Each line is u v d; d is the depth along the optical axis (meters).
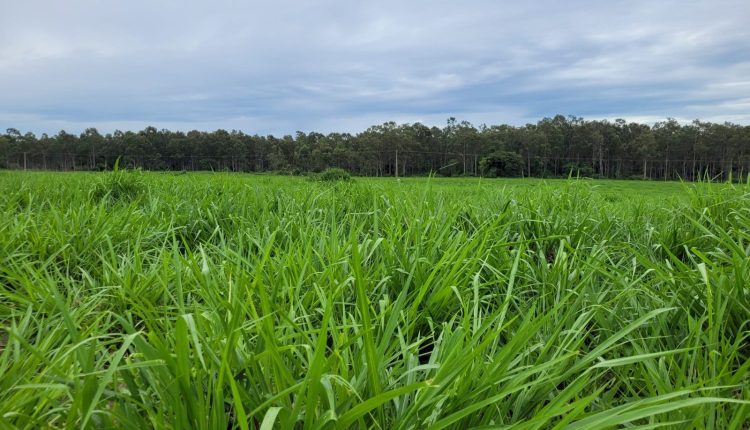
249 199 5.04
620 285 2.42
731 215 3.30
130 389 1.34
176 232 4.06
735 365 1.93
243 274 1.90
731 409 1.55
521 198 4.39
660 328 2.03
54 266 2.88
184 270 2.64
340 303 2.12
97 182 6.29
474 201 4.54
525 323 1.64
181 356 1.20
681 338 2.01
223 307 1.86
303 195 5.18
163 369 1.29
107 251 3.24
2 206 4.62
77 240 3.29
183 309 1.76
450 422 1.20
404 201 3.87
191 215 4.36
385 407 1.45
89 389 1.17
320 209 4.23
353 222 3.20
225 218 4.35
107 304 2.42
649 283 2.36
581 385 1.35
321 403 1.34
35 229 3.34
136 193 6.20
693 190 3.84
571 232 3.46
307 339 1.57
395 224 3.43
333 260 2.39
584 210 4.15
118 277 2.42
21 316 2.16
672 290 2.21
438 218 3.23
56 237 3.22
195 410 1.24
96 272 2.99
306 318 1.79
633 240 3.59
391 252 2.59
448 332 1.71
